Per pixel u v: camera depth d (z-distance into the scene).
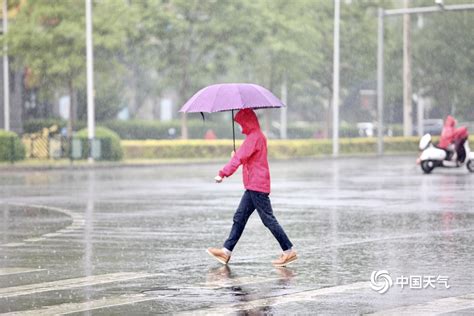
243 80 129.12
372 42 131.50
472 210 42.59
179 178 70.31
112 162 92.00
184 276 24.66
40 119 124.19
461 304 20.30
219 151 106.69
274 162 98.88
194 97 27.00
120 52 112.00
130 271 25.58
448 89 140.75
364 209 43.41
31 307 20.31
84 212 43.19
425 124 174.00
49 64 100.31
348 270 25.42
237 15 111.44
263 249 30.02
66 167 86.75
